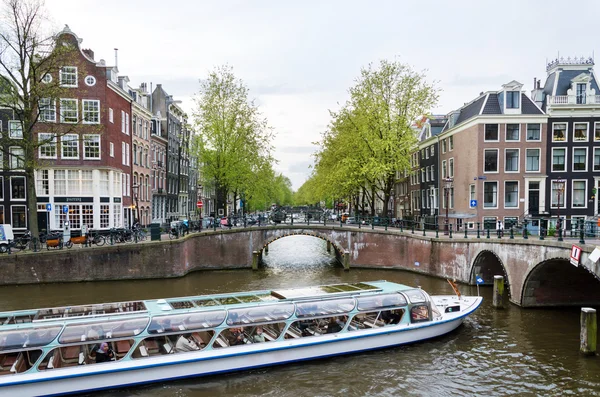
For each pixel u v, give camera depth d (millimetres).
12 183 28453
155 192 39562
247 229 28391
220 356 11320
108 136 29156
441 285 21828
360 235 28453
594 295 17375
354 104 31484
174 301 13070
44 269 22047
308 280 23875
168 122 43844
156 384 10938
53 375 9992
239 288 21484
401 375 11430
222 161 32562
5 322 11133
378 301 13539
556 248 15094
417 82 30500
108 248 22984
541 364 11867
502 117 30078
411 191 44344
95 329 10906
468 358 12406
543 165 30281
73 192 28297
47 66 24609
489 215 30328
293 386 10883
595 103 30078
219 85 32469
